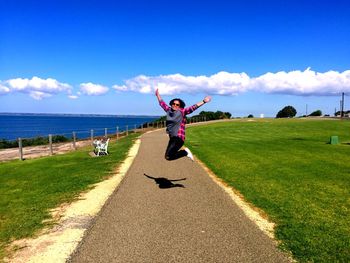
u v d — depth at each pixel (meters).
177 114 9.48
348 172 15.34
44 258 6.43
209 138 35.34
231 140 32.62
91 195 10.89
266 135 39.78
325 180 13.47
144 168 15.81
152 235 7.36
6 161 22.17
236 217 8.54
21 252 6.73
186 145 27.27
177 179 13.23
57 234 7.56
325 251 6.61
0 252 6.79
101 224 8.08
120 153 21.78
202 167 16.14
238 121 75.44
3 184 14.22
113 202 9.94
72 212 9.14
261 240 7.09
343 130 47.31
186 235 7.35
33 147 31.17
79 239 7.22
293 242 6.99
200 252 6.53
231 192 11.23
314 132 44.25
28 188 12.99
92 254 6.50
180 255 6.41
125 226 7.91
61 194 11.28
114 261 6.20
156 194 10.80
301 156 20.55
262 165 16.92
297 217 8.66
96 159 19.64
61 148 29.48
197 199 10.19
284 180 13.32
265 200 10.20
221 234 7.41
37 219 8.66
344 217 8.85
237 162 17.83
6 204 10.76
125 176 13.92
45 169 17.17
